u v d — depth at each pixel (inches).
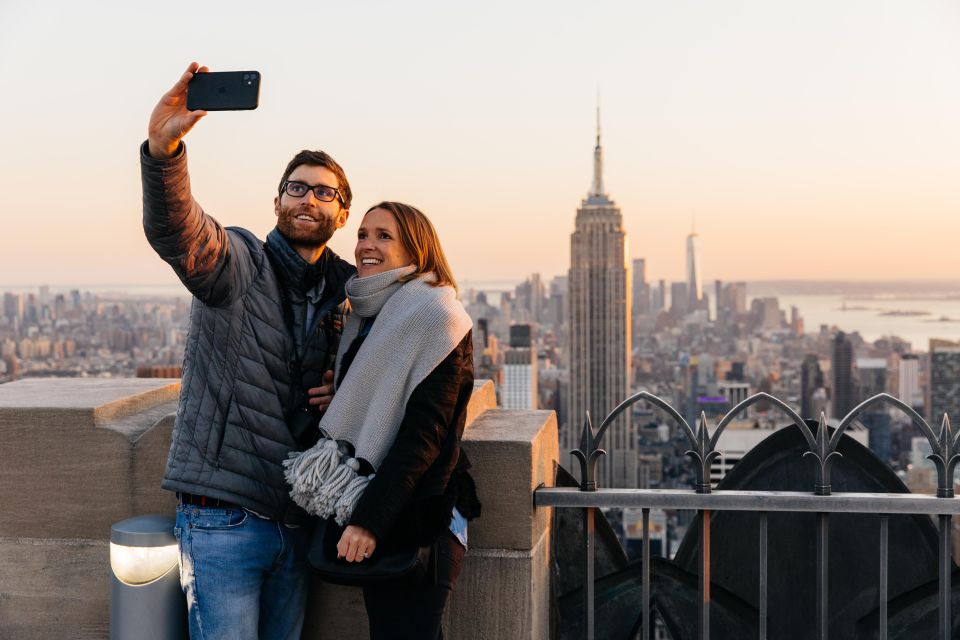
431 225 102.0
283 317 102.3
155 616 107.3
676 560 127.4
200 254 94.3
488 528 113.7
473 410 126.7
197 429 99.2
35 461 119.9
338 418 96.7
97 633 120.5
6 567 121.0
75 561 120.2
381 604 97.3
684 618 126.8
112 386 135.9
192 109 90.5
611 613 127.0
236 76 90.0
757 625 128.7
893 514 123.7
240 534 100.3
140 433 120.7
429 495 94.1
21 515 120.5
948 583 115.0
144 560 106.6
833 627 128.4
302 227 102.9
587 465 116.0
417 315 95.6
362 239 100.6
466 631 114.6
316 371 103.5
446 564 97.1
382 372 95.8
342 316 107.1
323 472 96.0
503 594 113.7
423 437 92.9
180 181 91.7
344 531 93.4
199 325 100.8
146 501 119.2
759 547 122.1
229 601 100.7
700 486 116.0
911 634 124.2
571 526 128.2
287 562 104.1
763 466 127.0
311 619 117.4
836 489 127.5
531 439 114.1
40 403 122.0
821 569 117.0
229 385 99.4
